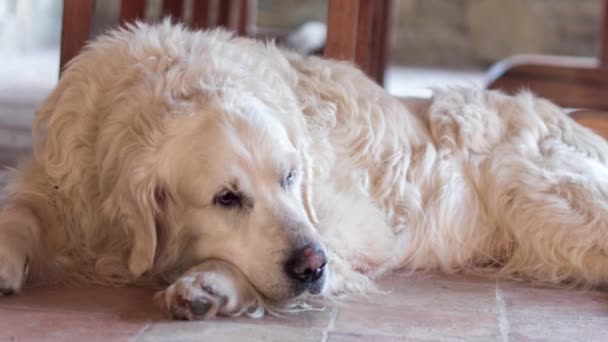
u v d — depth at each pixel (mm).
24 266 2219
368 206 2412
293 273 2164
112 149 2234
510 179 2484
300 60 2508
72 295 2229
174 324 2133
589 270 2410
